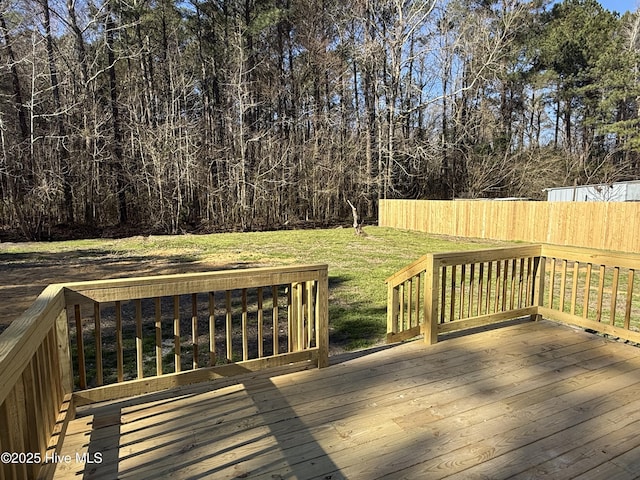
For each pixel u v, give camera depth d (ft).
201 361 13.50
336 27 71.15
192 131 65.41
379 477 6.21
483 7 72.13
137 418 7.89
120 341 7.98
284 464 6.52
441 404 8.52
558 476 6.25
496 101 81.20
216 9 69.05
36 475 5.54
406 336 12.66
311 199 72.64
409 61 71.61
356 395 8.89
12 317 18.63
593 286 25.04
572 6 74.23
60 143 56.34
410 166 74.28
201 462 6.55
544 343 12.20
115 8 59.36
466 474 6.29
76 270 29.35
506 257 13.28
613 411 8.23
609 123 68.03
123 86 65.10
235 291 23.58
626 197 50.34
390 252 37.78
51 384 6.71
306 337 10.46
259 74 71.97
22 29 51.80
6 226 52.60
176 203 62.44
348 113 78.54
